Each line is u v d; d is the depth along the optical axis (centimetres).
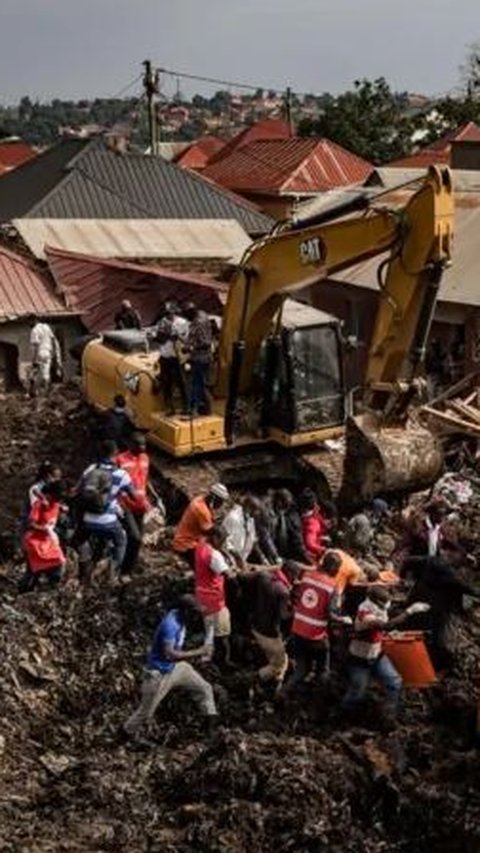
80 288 2922
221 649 1329
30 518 1457
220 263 3225
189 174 3947
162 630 1191
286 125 6938
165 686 1196
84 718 1261
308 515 1491
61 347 2902
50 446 2009
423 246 1439
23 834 1052
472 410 1997
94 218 3650
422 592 1315
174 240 3294
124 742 1212
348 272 2698
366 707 1238
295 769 1105
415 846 1040
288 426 1686
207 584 1291
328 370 1689
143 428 1767
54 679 1300
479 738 1188
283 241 1595
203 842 1027
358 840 1033
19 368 2872
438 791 1088
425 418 1950
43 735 1227
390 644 1239
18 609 1397
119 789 1119
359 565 1325
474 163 3612
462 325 2409
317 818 1049
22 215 3650
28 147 7125
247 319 1659
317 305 2827
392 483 1528
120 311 2617
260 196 4750
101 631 1375
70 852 1025
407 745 1171
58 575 1469
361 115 6775
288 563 1314
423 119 6925
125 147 4409
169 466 1733
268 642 1265
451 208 1424
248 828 1040
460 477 1812
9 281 2930
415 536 1460
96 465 1505
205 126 15638
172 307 2098
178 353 1742
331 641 1299
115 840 1045
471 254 2503
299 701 1259
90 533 1479
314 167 4791
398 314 1479
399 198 2217
